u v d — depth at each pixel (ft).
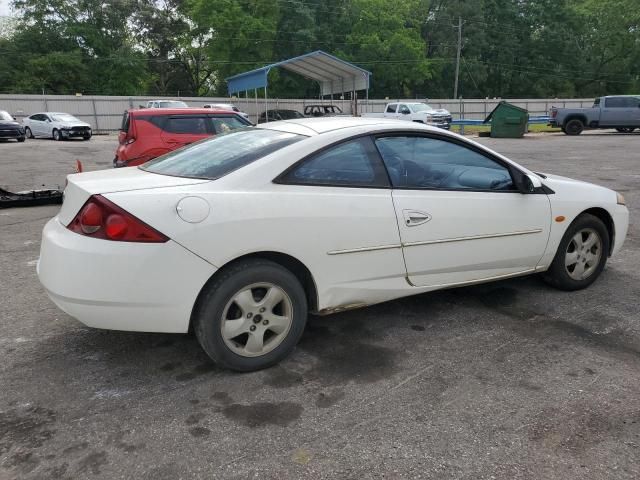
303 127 11.64
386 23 172.14
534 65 208.23
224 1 147.54
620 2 198.90
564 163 47.39
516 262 13.32
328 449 8.08
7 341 11.79
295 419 8.87
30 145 75.15
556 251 14.03
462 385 9.95
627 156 52.49
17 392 9.68
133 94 162.40
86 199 9.31
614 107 88.89
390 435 8.41
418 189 11.66
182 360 10.94
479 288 15.12
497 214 12.57
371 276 11.17
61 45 156.46
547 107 162.30
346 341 11.83
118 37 164.14
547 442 8.22
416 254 11.59
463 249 12.23
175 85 190.60
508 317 13.12
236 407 9.23
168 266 9.14
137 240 9.01
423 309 13.65
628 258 17.99
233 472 7.58
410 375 10.33
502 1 203.92
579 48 207.41
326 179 10.67
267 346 10.43
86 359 10.98
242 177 9.99
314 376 10.29
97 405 9.28
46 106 123.95
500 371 10.46
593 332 12.26
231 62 151.94
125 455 7.94
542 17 205.57
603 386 9.87
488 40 201.26
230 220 9.50
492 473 7.53
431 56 198.70
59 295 9.27
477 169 12.66
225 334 9.91
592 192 14.64
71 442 8.24
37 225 23.71
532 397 9.51
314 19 163.63
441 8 201.36
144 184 9.81
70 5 157.69
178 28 178.19
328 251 10.52
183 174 10.64
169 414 9.01
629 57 205.36
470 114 155.84
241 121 31.60
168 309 9.34
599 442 8.23
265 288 10.18
